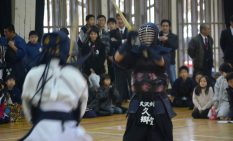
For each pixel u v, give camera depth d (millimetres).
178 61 14594
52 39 3418
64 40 3430
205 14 14953
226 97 9680
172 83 12133
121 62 4504
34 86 3314
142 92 4469
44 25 13016
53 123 3195
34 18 12664
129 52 4469
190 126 8594
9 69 10758
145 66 4465
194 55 12148
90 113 10227
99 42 10828
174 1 14570
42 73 3328
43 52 3428
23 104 3336
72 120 3279
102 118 10148
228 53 12008
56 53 3393
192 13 14805
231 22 12008
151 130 4441
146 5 14328
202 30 12125
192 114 10031
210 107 9875
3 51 10727
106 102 10648
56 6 13133
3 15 12203
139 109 4469
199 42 12070
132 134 4457
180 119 9766
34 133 3188
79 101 3342
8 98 9828
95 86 10523
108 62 11430
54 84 3279
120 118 10086
